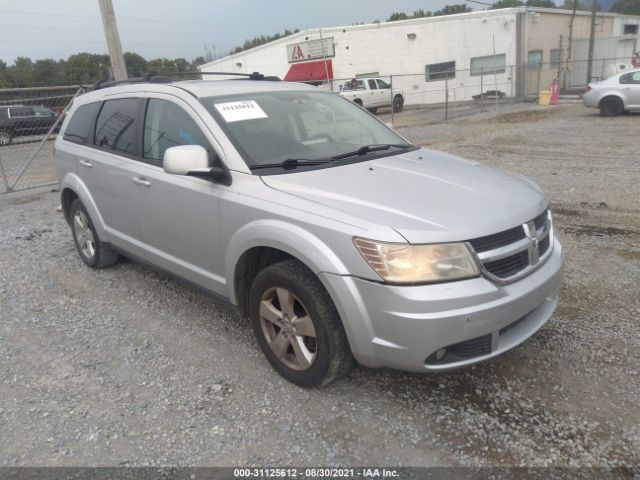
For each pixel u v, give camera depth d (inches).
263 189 127.6
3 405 126.2
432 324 103.5
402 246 104.9
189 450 109.3
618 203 275.3
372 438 111.0
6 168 510.6
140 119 167.2
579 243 219.0
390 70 1182.3
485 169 149.6
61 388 132.2
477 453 106.0
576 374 129.8
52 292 191.2
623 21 1382.9
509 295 110.8
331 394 125.6
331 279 110.8
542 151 443.8
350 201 117.6
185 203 145.0
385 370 134.0
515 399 121.6
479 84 1122.0
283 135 148.3
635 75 651.5
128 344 152.5
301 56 1219.2
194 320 165.6
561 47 1189.1
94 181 187.2
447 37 1125.1
